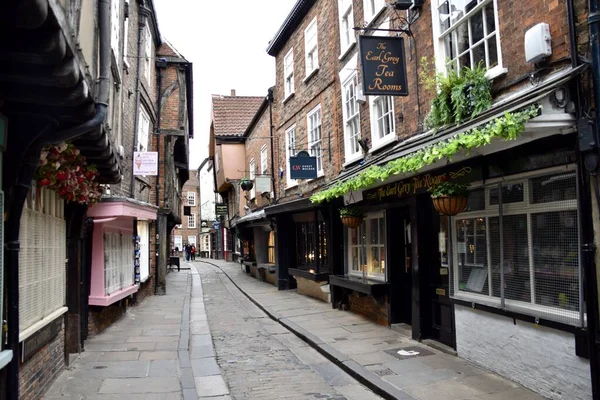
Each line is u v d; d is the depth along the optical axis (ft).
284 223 54.24
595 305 14.17
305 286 46.85
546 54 15.81
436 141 19.15
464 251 21.26
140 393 18.45
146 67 48.08
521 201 17.65
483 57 20.38
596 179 14.14
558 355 15.99
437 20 23.65
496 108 16.70
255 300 45.65
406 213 28.71
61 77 11.25
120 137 29.32
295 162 41.19
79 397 17.90
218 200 141.49
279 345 27.37
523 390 17.28
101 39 15.90
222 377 21.11
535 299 17.01
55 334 19.65
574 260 15.34
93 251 28.02
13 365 14.15
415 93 25.75
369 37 24.56
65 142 16.74
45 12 8.70
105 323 31.07
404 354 22.77
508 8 18.21
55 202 20.04
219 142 85.46
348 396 18.42
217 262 122.11
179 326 32.42
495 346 19.13
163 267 52.65
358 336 27.17
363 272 33.14
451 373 19.48
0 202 13.41
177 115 55.88
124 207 26.63
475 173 19.65
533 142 16.69
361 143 32.96
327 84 40.93
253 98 93.15
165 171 54.54
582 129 14.19
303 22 47.60
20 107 13.79
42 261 18.12
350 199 31.89
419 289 25.11
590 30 14.08
